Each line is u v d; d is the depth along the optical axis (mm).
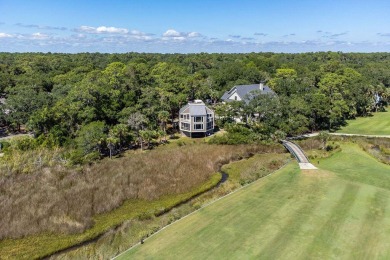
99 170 48812
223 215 32781
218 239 27984
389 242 26406
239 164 53906
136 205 38781
